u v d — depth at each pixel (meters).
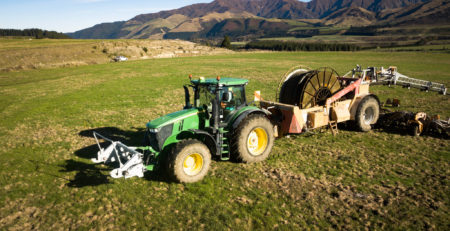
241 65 39.97
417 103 15.12
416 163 7.43
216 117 6.80
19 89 23.77
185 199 5.84
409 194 5.91
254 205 5.61
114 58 55.91
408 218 5.13
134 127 11.59
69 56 57.53
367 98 9.88
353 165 7.39
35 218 5.40
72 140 10.11
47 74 34.34
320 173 6.98
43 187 6.57
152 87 22.64
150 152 6.56
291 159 7.86
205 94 7.36
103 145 9.45
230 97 6.86
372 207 5.49
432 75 27.34
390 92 18.92
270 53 74.25
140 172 6.07
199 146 6.39
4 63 46.53
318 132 10.23
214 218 5.19
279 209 5.48
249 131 7.25
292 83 9.38
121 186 6.45
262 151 7.72
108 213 5.47
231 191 6.15
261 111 7.83
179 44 90.25
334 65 38.25
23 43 81.88
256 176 6.83
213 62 45.34
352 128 10.44
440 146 8.62
